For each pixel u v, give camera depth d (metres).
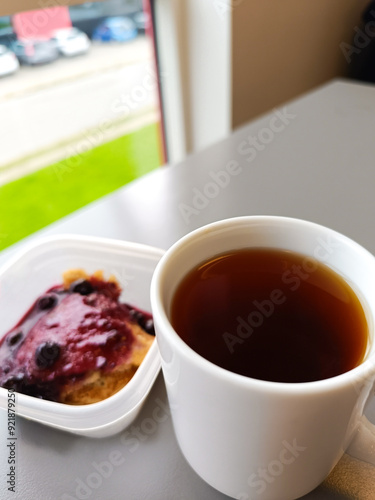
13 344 0.26
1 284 0.29
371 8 0.85
